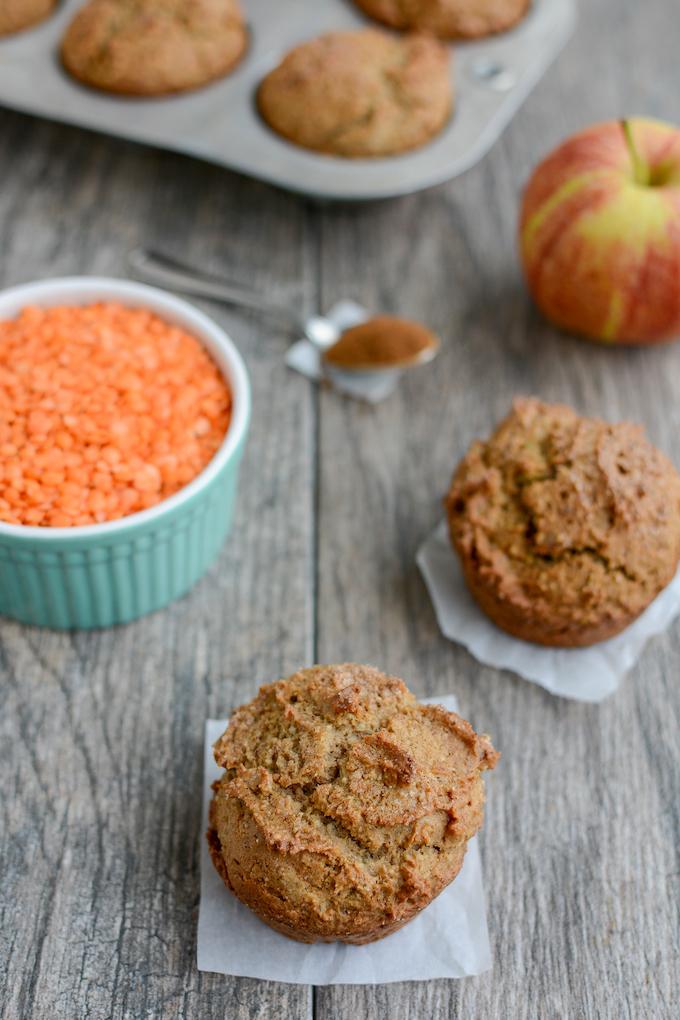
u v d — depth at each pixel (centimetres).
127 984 41
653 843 44
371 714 41
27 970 41
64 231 57
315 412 53
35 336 47
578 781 45
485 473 47
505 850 44
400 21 60
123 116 56
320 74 55
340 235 58
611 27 68
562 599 45
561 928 42
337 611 48
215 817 42
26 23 58
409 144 56
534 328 56
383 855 40
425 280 57
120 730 45
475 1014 41
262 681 46
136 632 47
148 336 47
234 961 41
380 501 51
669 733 46
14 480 43
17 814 43
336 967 41
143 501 44
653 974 42
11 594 45
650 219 51
